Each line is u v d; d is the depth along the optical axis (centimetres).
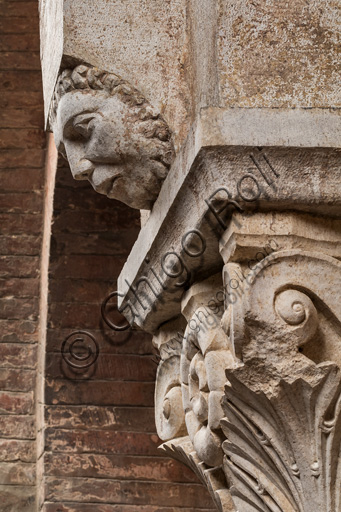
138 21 398
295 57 356
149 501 562
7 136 632
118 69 390
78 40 390
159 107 388
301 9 361
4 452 594
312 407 326
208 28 369
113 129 379
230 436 350
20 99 635
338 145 333
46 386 574
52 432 569
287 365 324
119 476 565
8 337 612
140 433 572
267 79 353
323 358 335
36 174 630
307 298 329
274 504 338
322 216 341
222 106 347
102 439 570
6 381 605
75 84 388
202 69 375
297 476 329
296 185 332
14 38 636
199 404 379
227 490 377
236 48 355
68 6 392
